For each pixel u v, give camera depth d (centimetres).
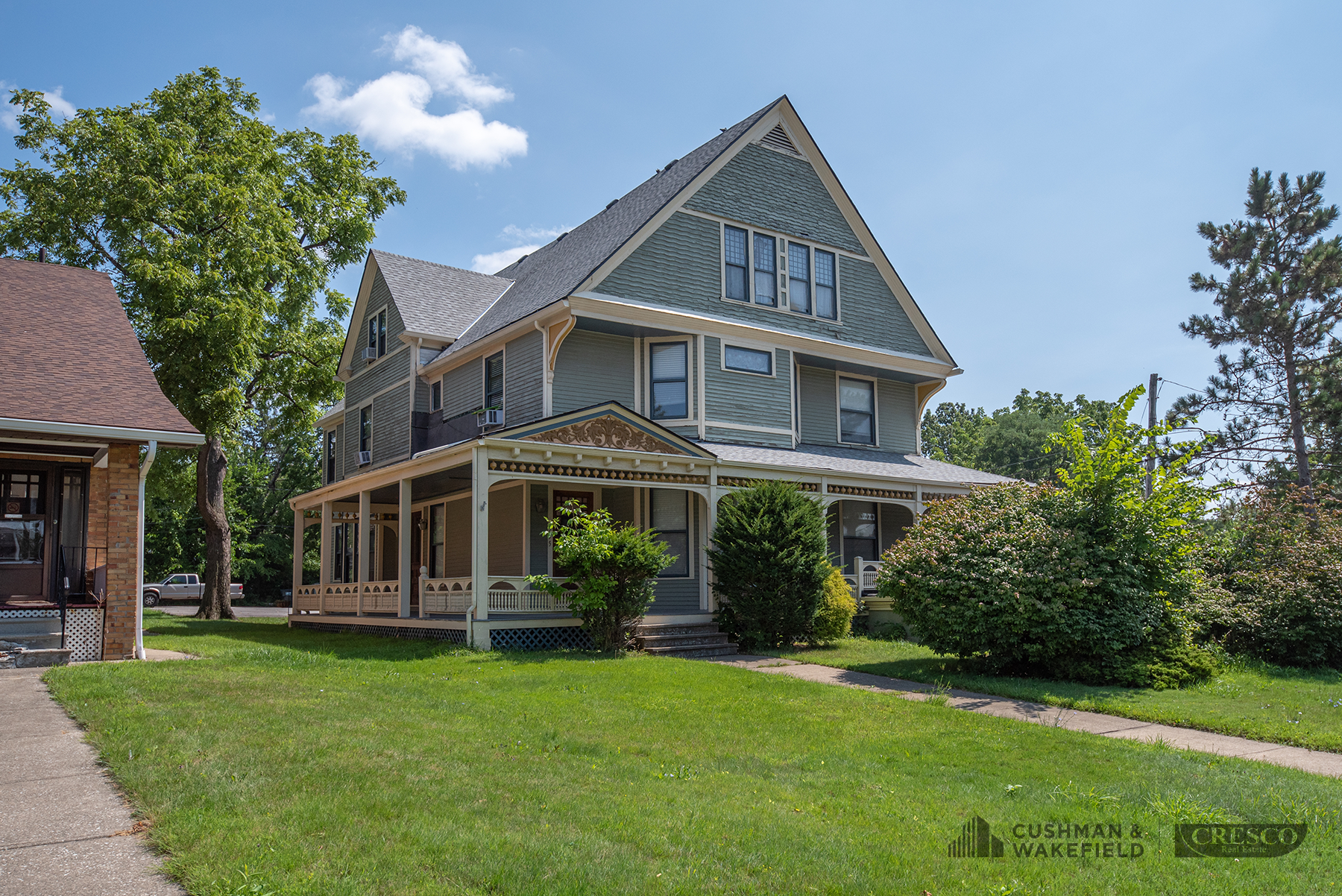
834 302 2244
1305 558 1570
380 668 1247
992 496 1402
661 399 1950
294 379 2711
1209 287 2969
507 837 536
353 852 494
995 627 1256
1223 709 1061
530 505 1895
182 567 4675
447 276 2592
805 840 568
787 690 1127
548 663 1312
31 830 525
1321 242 2769
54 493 1377
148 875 463
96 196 2205
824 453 2119
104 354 1424
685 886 482
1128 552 1266
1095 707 1073
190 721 790
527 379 1911
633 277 1892
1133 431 1331
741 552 1603
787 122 2225
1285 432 2920
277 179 2555
